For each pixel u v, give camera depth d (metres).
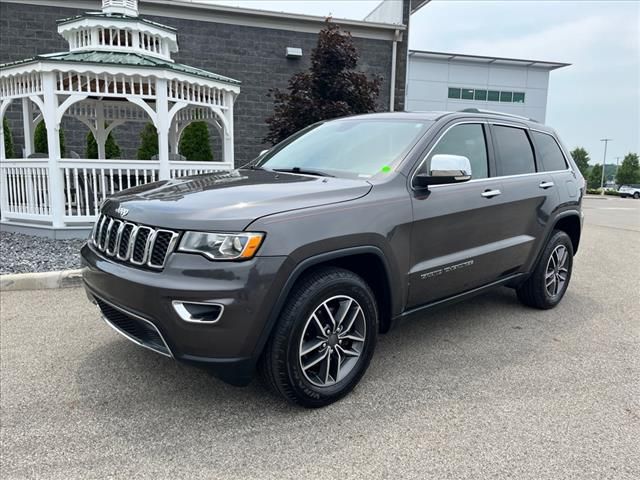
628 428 2.80
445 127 3.77
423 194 3.41
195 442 2.62
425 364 3.62
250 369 2.68
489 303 5.19
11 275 5.40
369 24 14.85
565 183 4.95
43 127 11.96
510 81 35.78
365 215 3.01
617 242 10.27
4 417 2.84
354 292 2.99
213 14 13.56
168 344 2.63
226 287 2.51
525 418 2.89
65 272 5.55
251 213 2.63
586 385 3.33
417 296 3.47
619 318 4.79
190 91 8.65
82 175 8.83
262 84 14.20
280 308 2.65
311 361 2.87
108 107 11.34
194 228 2.58
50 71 7.39
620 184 80.31
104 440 2.63
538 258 4.70
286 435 2.69
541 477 2.37
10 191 8.56
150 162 8.13
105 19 8.56
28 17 12.26
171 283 2.54
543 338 4.19
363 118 4.23
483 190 3.89
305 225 2.73
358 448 2.58
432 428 2.78
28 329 4.21
